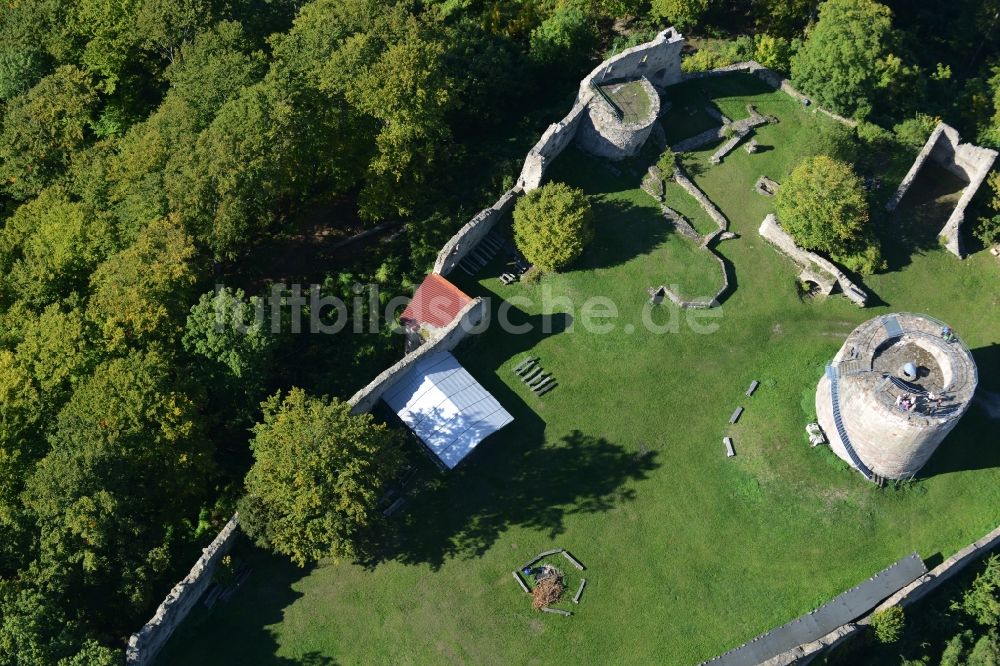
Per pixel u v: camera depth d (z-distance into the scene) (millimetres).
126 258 64750
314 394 68688
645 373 72062
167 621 57812
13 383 61656
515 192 77500
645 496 66938
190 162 67062
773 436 69562
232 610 60906
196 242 68438
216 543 60125
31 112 75875
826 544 65938
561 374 71438
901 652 64438
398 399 67250
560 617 62125
